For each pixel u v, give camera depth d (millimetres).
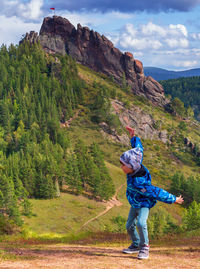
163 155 167875
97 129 167875
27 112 162000
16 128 150625
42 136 138500
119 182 116812
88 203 91438
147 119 194000
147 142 180500
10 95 180000
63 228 71438
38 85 193500
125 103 199625
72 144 145750
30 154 114812
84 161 109438
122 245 8758
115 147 158125
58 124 151875
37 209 80750
